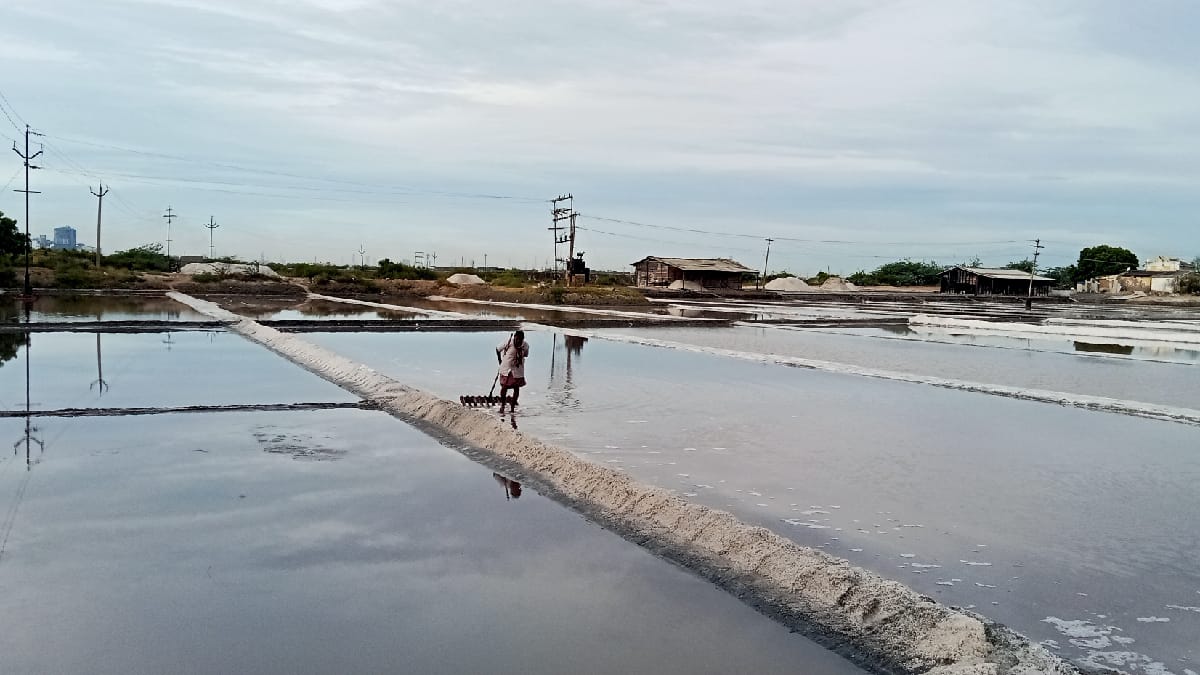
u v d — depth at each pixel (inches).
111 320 1028.5
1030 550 259.4
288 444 387.5
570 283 2573.8
